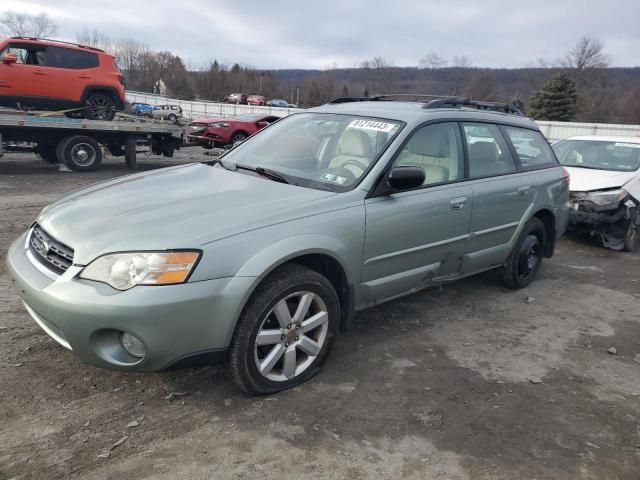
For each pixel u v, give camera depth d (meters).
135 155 12.77
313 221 3.11
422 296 4.97
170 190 3.38
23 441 2.55
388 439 2.79
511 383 3.48
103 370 3.21
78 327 2.56
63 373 3.14
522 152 5.07
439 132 4.09
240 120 18.14
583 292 5.54
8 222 6.50
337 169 3.65
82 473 2.38
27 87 11.97
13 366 3.17
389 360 3.66
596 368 3.80
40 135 11.37
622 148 8.23
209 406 2.95
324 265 3.36
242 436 2.72
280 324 3.02
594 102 56.25
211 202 3.12
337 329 3.37
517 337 4.23
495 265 4.91
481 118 4.60
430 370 3.57
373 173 3.53
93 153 11.84
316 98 66.38
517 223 4.86
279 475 2.46
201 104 40.00
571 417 3.13
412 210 3.67
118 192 3.38
